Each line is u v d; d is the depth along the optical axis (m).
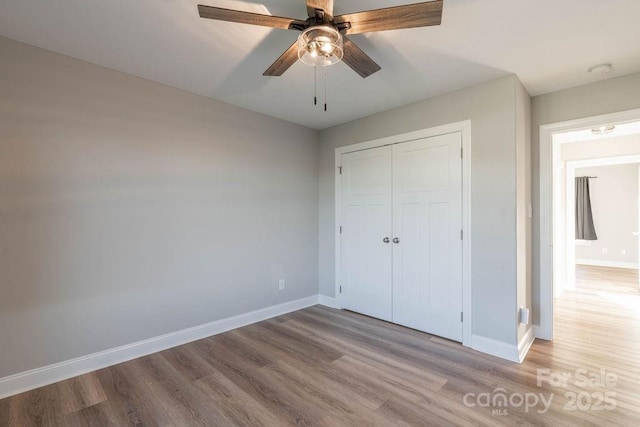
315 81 2.71
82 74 2.35
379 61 2.35
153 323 2.69
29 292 2.12
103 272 2.43
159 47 2.18
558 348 2.76
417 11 1.48
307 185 4.05
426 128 3.08
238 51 2.24
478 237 2.73
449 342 2.88
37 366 2.15
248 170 3.40
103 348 2.43
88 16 1.83
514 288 2.52
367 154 3.61
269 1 1.73
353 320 3.50
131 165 2.58
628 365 2.45
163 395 2.06
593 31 1.97
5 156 2.05
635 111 2.53
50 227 2.20
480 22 1.88
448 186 2.93
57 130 2.24
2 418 1.83
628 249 6.75
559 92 2.88
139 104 2.63
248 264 3.40
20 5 1.73
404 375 2.30
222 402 1.99
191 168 2.94
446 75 2.58
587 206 7.13
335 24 1.59
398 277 3.33
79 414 1.87
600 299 4.29
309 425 1.77
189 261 2.92
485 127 2.69
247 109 3.39
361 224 3.69
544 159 2.96
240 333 3.13
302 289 3.98
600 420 1.80
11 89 2.07
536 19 1.85
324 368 2.41
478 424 1.77
